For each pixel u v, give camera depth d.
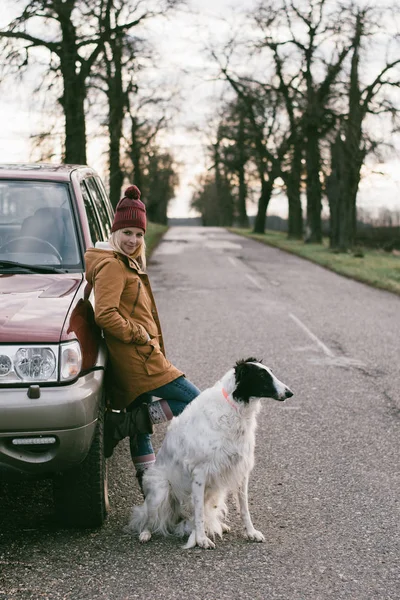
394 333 12.22
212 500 4.58
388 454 6.26
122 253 4.80
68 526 4.68
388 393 8.33
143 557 4.27
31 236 5.55
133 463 5.37
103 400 4.72
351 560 4.27
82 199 5.87
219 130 50.22
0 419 3.97
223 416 4.36
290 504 5.16
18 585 3.88
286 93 38.53
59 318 4.37
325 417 7.35
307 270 23.77
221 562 4.22
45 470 4.12
